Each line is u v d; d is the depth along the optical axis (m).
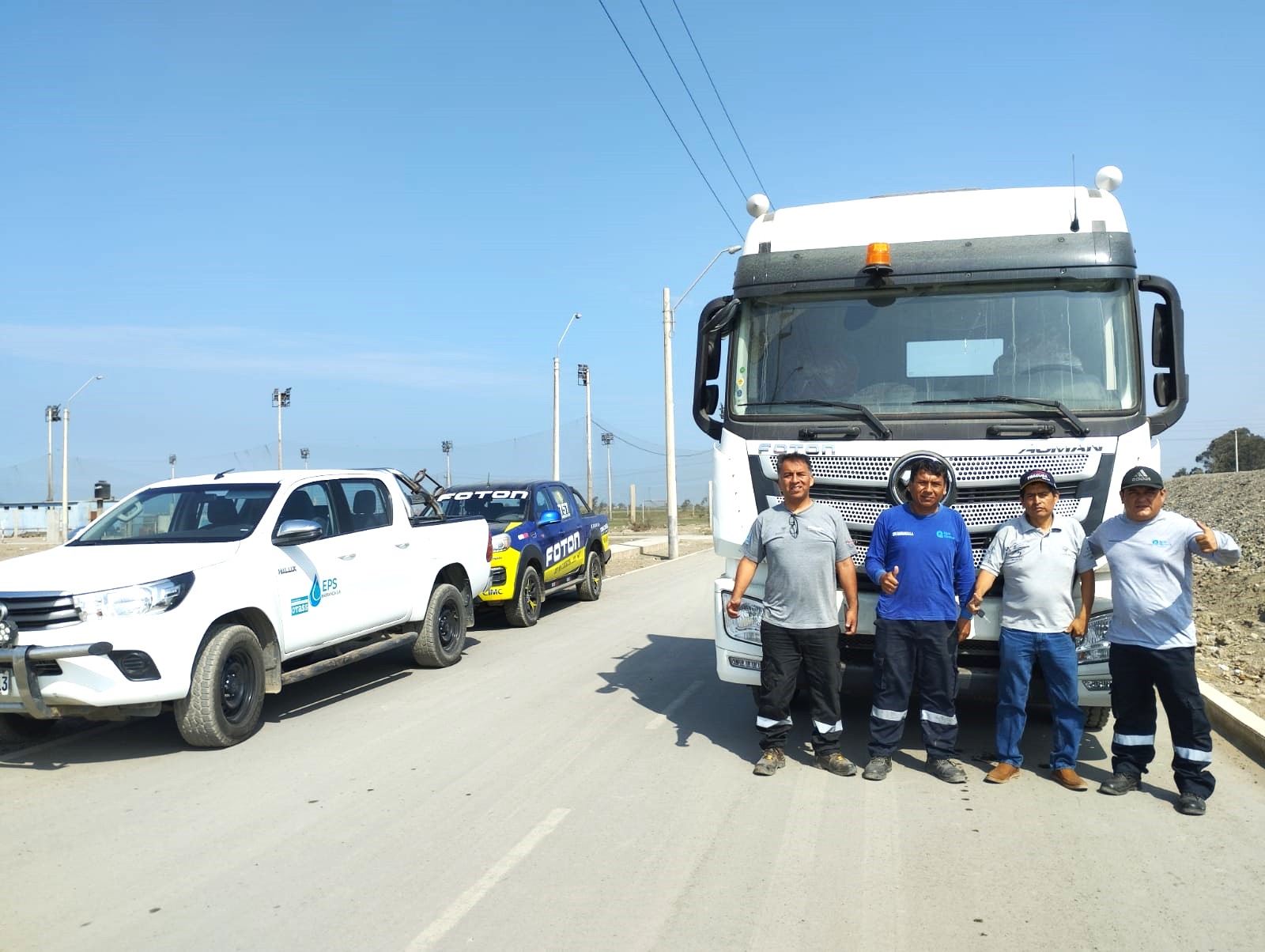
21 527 52.38
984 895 4.57
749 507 7.05
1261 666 9.20
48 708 6.76
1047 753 7.07
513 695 9.06
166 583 7.02
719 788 6.22
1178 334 6.78
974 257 6.94
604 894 4.59
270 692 7.93
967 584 6.35
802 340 7.16
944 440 6.62
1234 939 4.11
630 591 18.52
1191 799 5.72
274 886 4.74
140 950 4.10
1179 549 5.78
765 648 6.61
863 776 6.47
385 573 9.55
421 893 4.62
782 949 4.05
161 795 6.25
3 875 4.94
